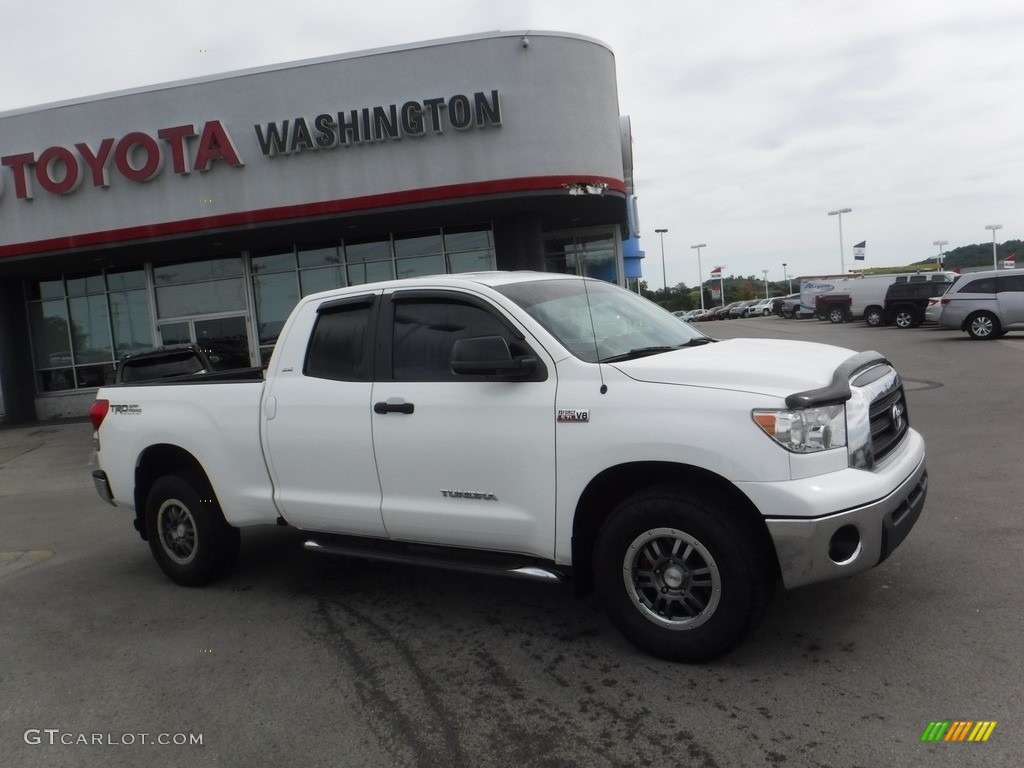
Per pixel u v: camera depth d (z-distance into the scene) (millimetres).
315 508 4879
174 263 19250
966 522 5617
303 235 17750
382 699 3764
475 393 4266
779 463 3473
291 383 5004
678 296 95500
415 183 15375
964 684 3453
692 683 3672
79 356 19984
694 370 3811
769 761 3021
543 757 3172
